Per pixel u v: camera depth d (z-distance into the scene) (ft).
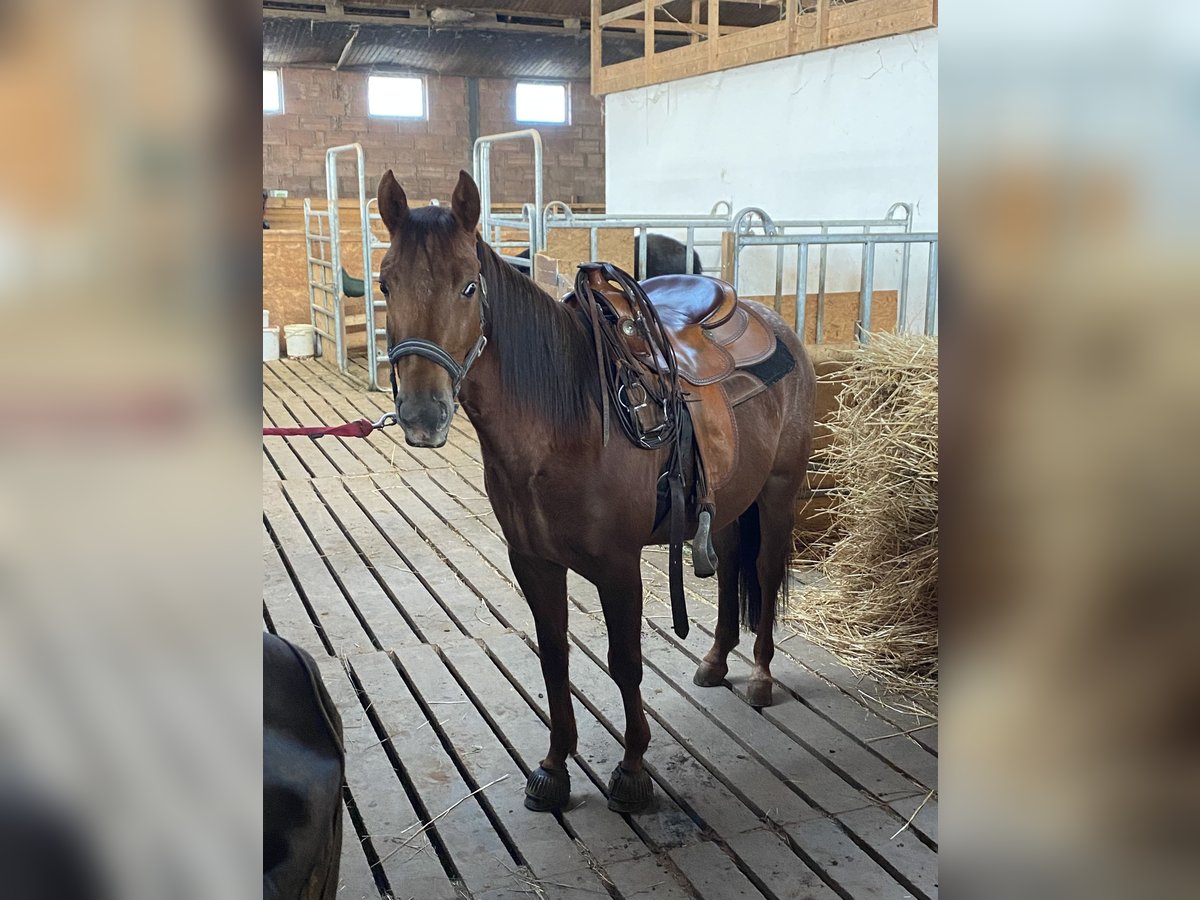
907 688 7.52
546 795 5.85
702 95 23.11
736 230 13.67
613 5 35.86
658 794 6.10
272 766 2.88
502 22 36.37
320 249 25.05
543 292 5.19
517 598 9.39
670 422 5.53
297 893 2.82
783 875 5.29
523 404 4.93
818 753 6.57
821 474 10.14
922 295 17.29
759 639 7.23
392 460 15.02
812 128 19.69
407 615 9.04
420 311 4.45
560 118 41.83
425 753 6.57
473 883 5.24
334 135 39.06
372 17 34.86
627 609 5.51
